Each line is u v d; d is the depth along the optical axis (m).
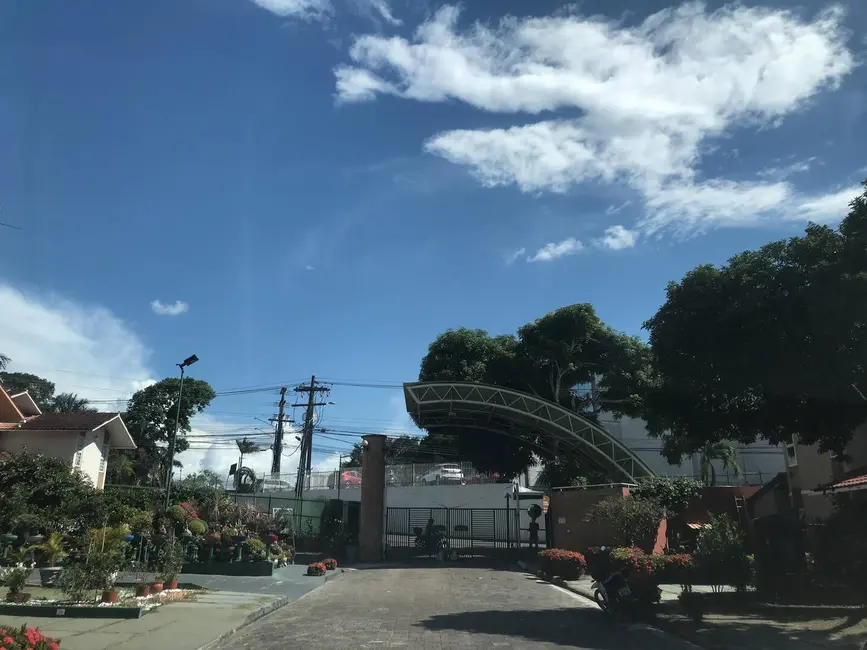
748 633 10.75
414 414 34.31
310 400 46.34
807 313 11.37
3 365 33.31
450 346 40.66
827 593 14.06
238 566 20.80
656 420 15.86
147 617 11.73
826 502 19.89
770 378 12.16
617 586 13.16
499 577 23.03
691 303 12.77
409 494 47.53
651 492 24.02
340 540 31.55
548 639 10.84
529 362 39.25
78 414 28.83
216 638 10.19
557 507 28.22
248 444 51.34
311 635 11.01
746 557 14.80
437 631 11.49
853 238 11.34
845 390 12.13
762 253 12.55
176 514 20.70
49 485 19.80
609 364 38.53
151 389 46.66
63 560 15.94
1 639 6.82
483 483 47.81
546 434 33.44
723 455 37.00
